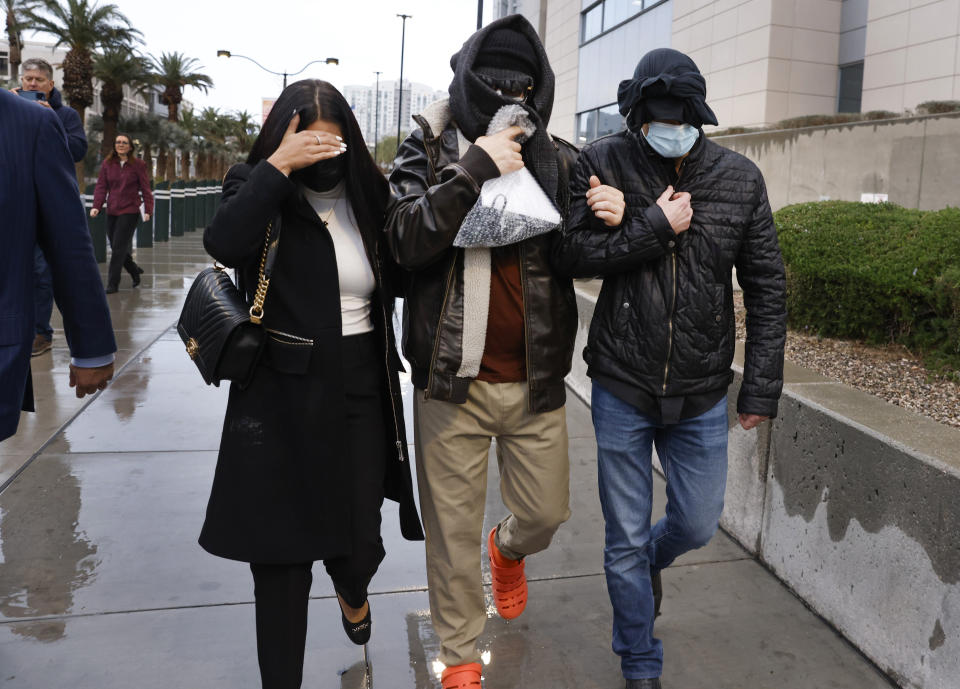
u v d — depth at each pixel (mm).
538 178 2225
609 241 2188
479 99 2141
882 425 2650
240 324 2018
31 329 1974
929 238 4223
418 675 2502
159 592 2918
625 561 2369
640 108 2193
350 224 2188
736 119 17328
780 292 2334
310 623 2779
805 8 16281
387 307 2217
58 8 31875
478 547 2354
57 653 2531
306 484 2086
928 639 2326
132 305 9086
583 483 4199
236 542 2064
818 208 5051
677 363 2242
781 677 2529
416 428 2373
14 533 3342
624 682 2512
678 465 2377
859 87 16250
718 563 3295
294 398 2082
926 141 8523
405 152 2295
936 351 3959
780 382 2344
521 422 2303
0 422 1905
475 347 2199
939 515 2283
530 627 2812
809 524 2938
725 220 2232
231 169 2127
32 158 1950
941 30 13906
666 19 20203
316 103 2062
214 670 2477
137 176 9766
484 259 2193
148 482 3930
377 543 2250
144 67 37625
